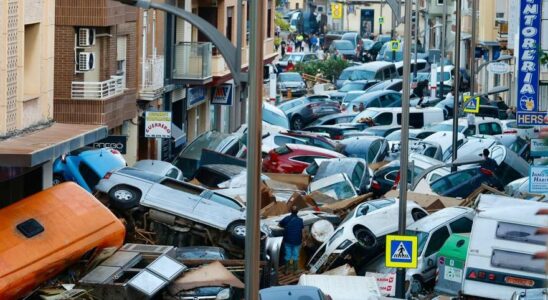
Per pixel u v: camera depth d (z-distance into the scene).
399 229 29.89
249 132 19.36
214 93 64.81
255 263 19.45
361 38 133.00
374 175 45.72
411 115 66.00
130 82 48.62
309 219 34.69
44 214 26.31
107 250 26.64
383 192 44.94
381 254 32.88
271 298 23.92
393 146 53.22
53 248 25.47
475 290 27.08
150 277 25.23
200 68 56.47
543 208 27.47
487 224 27.45
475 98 59.59
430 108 66.50
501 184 42.34
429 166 44.97
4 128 29.19
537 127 50.16
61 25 43.12
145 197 31.69
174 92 57.56
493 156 45.94
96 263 26.12
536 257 26.80
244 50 67.19
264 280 29.12
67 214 26.67
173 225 31.64
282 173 47.28
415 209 34.69
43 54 31.61
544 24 49.88
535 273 26.75
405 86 29.95
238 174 42.78
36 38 31.44
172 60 56.31
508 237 27.20
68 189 27.61
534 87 50.19
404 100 30.03
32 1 30.75
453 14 107.25
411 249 28.38
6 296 24.19
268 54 80.31
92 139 31.34
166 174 40.88
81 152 38.38
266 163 48.59
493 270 27.00
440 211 32.88
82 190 27.81
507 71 64.88
